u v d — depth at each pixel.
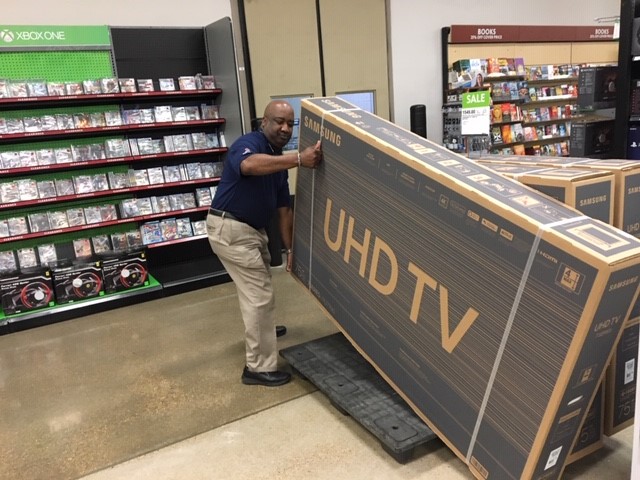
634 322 2.04
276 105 2.70
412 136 2.33
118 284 4.39
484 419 1.88
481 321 1.84
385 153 2.19
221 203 2.75
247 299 2.82
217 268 5.02
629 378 2.11
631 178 1.95
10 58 4.16
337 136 2.49
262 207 2.77
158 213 4.71
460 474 2.10
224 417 2.62
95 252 4.63
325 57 5.98
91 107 4.53
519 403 1.73
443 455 2.23
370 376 2.69
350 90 6.23
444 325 2.00
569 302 1.53
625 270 1.48
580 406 1.71
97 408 2.80
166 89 4.61
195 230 4.91
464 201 1.84
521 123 7.17
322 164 2.64
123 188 4.52
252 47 5.49
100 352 3.52
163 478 2.20
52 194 4.31
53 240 4.52
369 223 2.35
